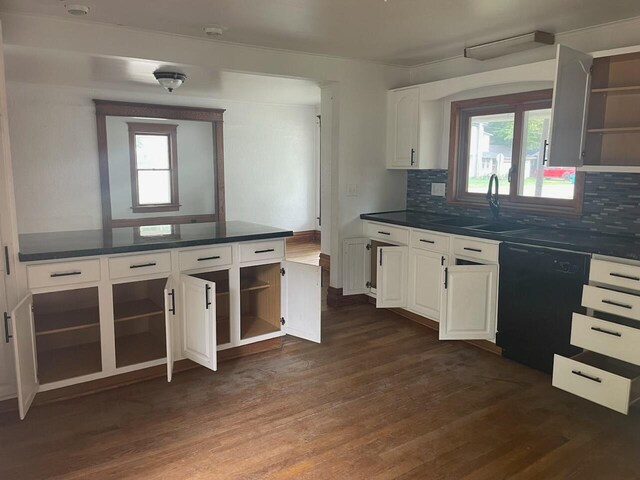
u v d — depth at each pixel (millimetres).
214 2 2936
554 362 2789
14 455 2322
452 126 4574
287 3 2957
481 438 2498
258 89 5965
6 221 2598
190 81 5258
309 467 2246
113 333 2982
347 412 2760
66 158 5977
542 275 3189
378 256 4277
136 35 3490
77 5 2947
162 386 3070
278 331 3691
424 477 2176
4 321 2648
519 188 4102
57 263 2748
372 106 4750
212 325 2986
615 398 2539
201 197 7250
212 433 2533
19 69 4621
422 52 4258
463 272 3492
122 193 6543
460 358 3547
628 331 2621
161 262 3096
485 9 3074
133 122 6504
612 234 3420
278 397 2938
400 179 5078
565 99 3072
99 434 2514
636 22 3225
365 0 2906
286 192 7992
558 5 2996
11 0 2846
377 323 4328
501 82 3779
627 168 3062
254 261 3516
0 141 2557
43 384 2793
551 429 2584
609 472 2217
